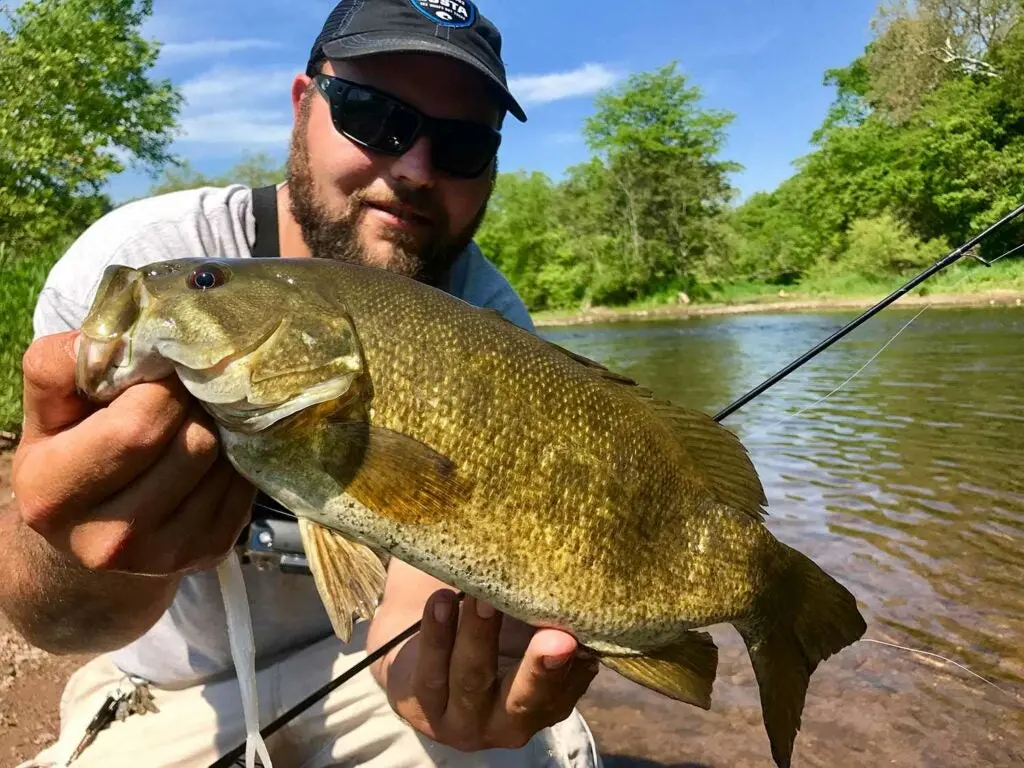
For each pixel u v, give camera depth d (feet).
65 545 1.13
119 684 1.90
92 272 1.78
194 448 1.11
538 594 1.32
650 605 1.41
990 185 26.08
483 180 2.01
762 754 2.39
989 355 9.87
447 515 1.26
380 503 1.24
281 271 1.28
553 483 1.33
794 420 6.76
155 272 1.21
